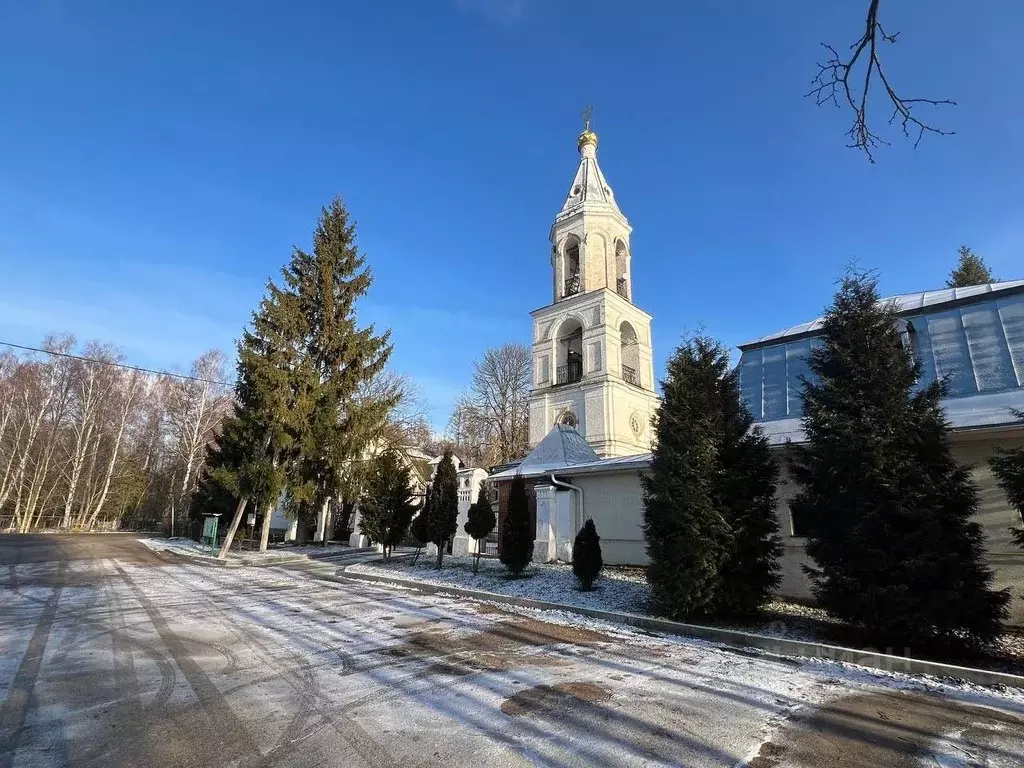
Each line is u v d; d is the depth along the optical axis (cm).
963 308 1237
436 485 1664
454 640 775
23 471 4528
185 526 3462
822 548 802
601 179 3447
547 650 731
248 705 506
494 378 4547
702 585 876
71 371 4781
